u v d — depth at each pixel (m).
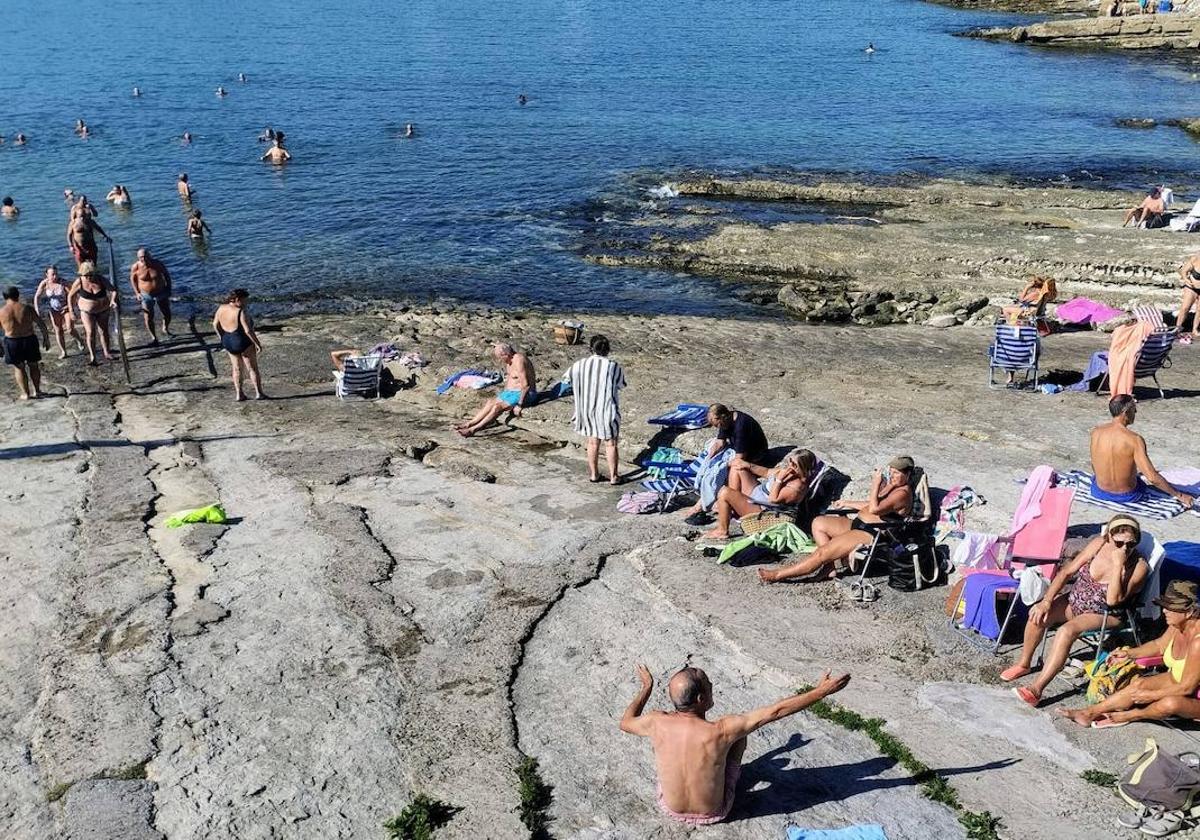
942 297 25.39
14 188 38.44
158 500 13.34
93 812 7.54
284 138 45.19
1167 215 30.44
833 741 7.98
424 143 45.22
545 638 9.71
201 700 8.91
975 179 37.22
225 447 15.45
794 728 8.17
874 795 7.36
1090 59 67.25
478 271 29.41
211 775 7.95
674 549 11.27
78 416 17.16
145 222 34.09
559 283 28.44
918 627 9.44
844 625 9.53
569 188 37.75
